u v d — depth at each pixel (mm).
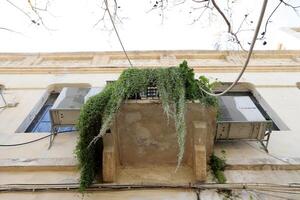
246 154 5875
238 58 10398
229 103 6520
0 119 7301
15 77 9383
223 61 10367
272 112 7613
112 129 5016
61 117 6285
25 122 7395
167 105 4867
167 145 5305
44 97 8664
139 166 5484
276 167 5461
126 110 5020
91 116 4992
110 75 9453
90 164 5051
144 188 5020
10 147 6207
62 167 5480
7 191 4996
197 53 10625
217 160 5484
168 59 10352
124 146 5332
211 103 5188
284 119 7219
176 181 5129
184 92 5086
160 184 5016
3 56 10688
